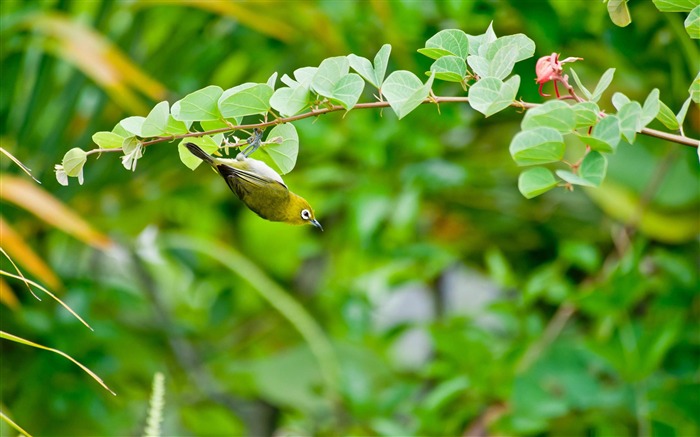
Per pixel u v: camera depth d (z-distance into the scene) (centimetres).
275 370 424
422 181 382
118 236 414
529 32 356
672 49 336
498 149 422
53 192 353
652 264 386
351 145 406
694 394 333
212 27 409
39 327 359
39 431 388
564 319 365
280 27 363
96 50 299
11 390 374
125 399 423
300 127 402
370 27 379
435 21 370
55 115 372
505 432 353
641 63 343
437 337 366
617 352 338
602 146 199
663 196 358
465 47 210
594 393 347
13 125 359
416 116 387
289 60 383
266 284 387
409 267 404
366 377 393
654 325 363
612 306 338
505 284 374
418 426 368
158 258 421
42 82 349
